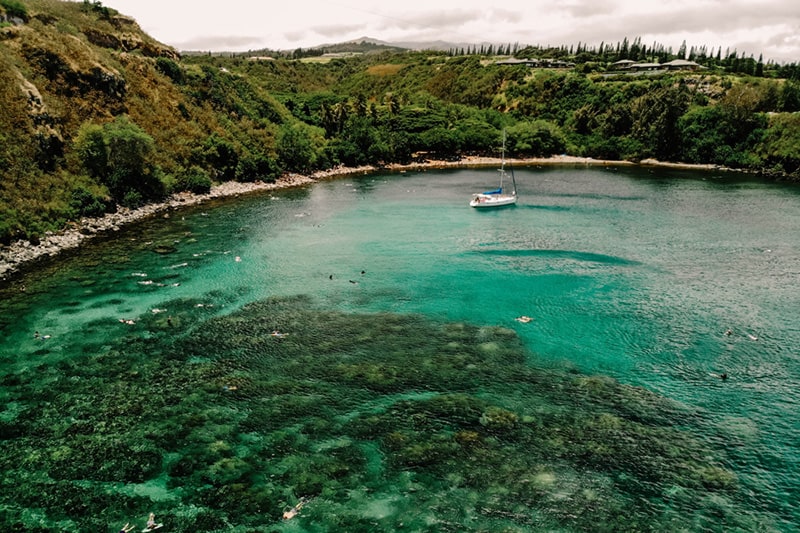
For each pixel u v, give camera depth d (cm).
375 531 2595
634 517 2694
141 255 6650
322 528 2608
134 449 3169
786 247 7250
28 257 6303
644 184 13250
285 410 3566
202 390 3788
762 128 16250
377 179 14012
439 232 8081
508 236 7875
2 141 7238
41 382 3834
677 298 5438
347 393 3772
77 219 7675
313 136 15938
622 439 3284
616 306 5250
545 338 4603
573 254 6938
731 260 6675
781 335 4625
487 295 5538
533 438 3288
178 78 12875
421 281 5931
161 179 9612
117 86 10344
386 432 3344
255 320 4900
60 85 9231
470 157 18500
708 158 16925
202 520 2647
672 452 3169
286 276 6041
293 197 10950
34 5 11238
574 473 2997
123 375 3956
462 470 3016
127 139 8844
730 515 2709
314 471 3000
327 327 4788
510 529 2614
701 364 4166
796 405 3634
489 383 3909
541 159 18638
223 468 3016
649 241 7600
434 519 2672
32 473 2956
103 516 2664
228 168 11912
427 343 4512
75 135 8806
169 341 4481
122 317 4903
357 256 6806
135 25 13625
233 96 14512
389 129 18088
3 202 6719
